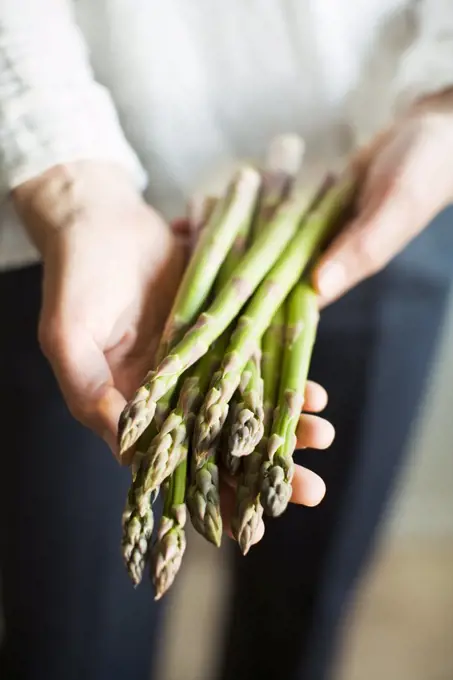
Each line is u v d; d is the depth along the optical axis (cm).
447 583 103
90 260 49
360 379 64
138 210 54
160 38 58
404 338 64
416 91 59
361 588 87
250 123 61
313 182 59
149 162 61
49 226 52
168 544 43
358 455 67
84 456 61
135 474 43
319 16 57
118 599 66
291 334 48
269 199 57
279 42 58
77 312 47
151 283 52
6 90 54
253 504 43
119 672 70
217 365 45
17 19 54
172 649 91
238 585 77
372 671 90
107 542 64
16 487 62
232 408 44
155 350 50
